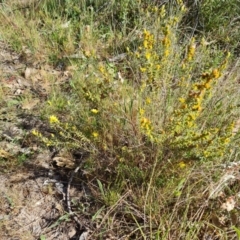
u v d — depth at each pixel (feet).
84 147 8.40
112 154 8.04
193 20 13.08
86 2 14.28
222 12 13.12
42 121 9.57
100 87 8.20
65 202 7.88
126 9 12.96
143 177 7.50
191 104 6.81
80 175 8.34
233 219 7.18
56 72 11.55
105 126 8.19
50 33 12.88
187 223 6.96
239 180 7.74
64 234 7.38
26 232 7.38
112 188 7.70
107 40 12.75
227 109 8.23
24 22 13.34
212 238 7.04
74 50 12.29
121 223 7.41
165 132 7.19
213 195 7.29
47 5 14.32
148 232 7.09
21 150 8.86
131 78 10.77
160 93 7.93
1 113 9.80
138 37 12.20
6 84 10.81
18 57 12.01
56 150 8.86
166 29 7.98
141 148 7.66
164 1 13.12
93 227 7.42
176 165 7.26
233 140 7.63
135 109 8.22
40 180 8.27
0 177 8.25
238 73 9.44
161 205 7.21
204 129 7.88
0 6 14.02
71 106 9.29
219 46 11.93
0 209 7.69
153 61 7.75
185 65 8.47
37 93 10.59
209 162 7.48
